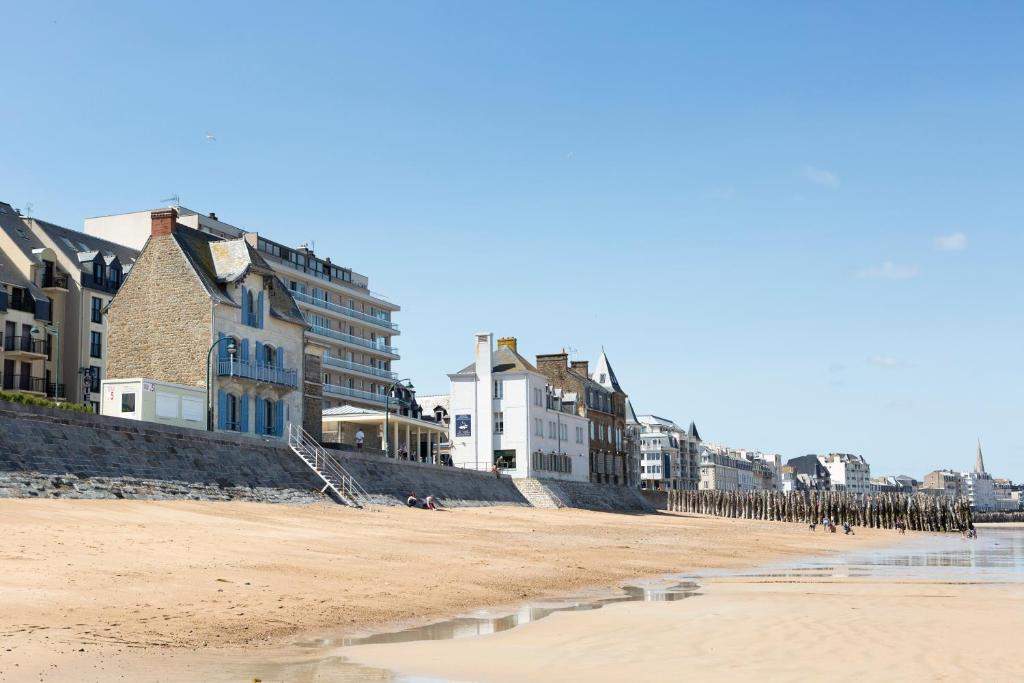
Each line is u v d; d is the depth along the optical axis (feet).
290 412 197.57
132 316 180.14
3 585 59.88
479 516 179.83
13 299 222.89
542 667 46.52
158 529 94.22
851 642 54.13
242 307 184.34
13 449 108.27
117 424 125.90
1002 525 614.75
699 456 650.43
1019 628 59.67
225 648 50.14
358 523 130.41
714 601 76.59
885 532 295.07
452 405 285.64
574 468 316.19
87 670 41.86
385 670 45.03
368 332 367.66
